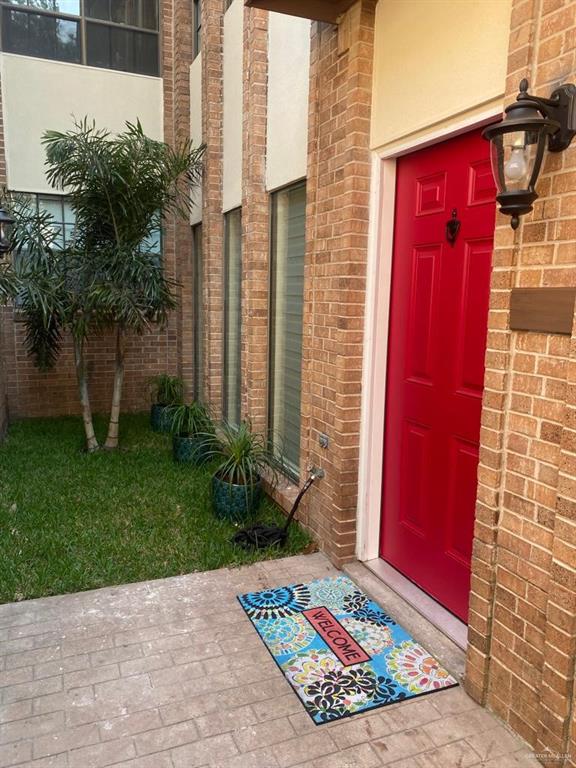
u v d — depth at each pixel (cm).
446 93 256
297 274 438
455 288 279
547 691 201
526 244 204
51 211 725
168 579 334
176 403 695
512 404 215
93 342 761
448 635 279
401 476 330
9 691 240
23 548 363
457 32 247
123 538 383
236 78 545
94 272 533
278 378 484
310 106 364
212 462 541
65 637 278
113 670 254
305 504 394
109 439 597
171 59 740
